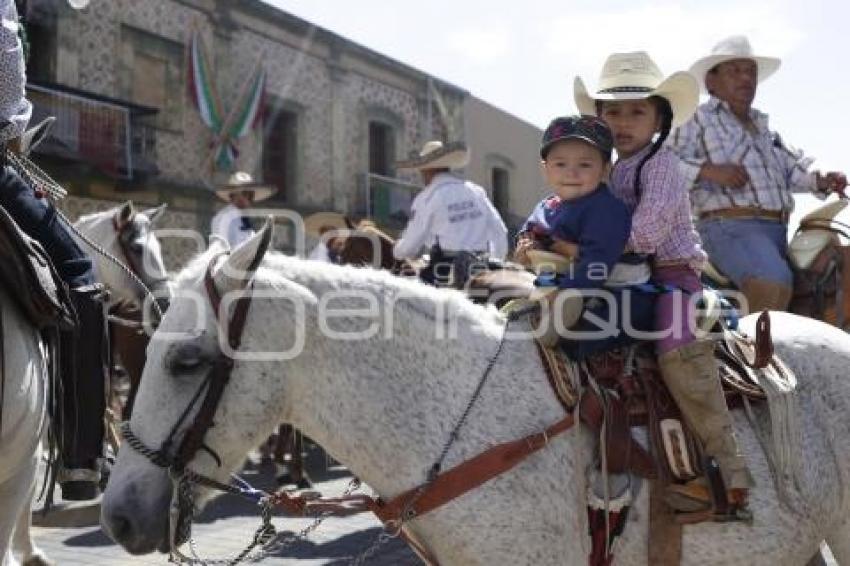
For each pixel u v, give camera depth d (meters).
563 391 2.88
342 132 25.80
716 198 4.99
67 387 3.49
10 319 3.13
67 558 5.98
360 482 3.31
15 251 3.11
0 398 3.01
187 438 2.74
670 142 5.17
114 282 6.96
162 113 20.95
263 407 2.81
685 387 2.92
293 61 24.27
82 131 18.70
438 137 29.17
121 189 20.00
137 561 5.93
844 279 4.75
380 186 26.77
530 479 2.79
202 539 6.60
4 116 3.37
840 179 4.97
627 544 2.88
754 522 2.94
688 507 2.84
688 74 3.18
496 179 32.25
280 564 5.98
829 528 3.18
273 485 8.58
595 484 2.83
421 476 2.84
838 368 3.30
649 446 2.91
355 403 2.87
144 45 20.45
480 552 2.77
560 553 2.78
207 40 21.83
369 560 6.06
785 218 5.07
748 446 3.03
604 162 3.04
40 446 3.48
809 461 3.08
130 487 2.74
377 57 26.81
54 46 18.56
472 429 2.86
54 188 3.87
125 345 7.16
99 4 19.41
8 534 3.40
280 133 24.33
